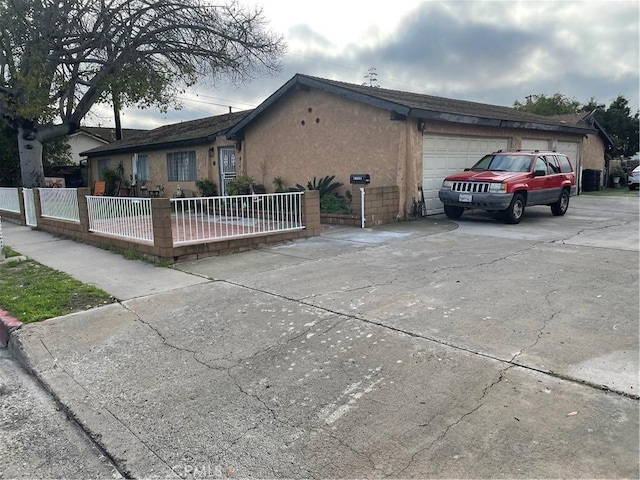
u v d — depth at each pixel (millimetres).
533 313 4734
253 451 2838
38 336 4789
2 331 5133
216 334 4637
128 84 16625
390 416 3070
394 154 11633
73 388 3777
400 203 11727
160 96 17906
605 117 30781
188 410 3332
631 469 2469
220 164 17297
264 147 15172
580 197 17734
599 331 4215
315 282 6262
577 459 2566
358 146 12406
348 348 4113
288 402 3334
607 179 23297
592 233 9367
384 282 6121
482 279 6078
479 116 12539
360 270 6832
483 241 8789
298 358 3998
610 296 5184
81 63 16641
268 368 3859
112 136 37062
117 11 15445
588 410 2994
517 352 3844
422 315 4805
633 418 2891
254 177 15656
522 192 11016
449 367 3650
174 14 16141
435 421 2982
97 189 22578
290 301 5473
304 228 9727
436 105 12891
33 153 17781
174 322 5027
